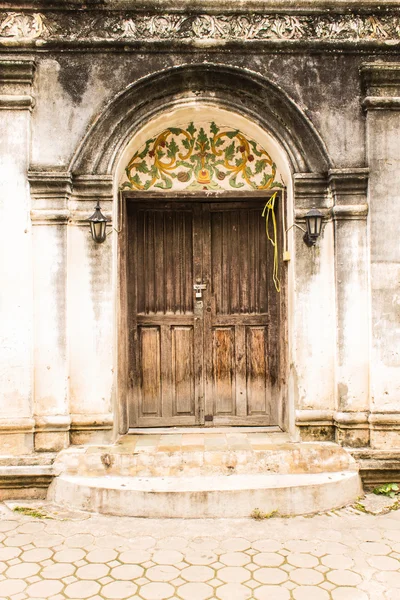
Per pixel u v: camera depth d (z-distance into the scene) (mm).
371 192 4867
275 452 4695
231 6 4852
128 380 5508
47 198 4812
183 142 5355
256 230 5617
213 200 5480
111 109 4836
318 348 4973
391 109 4895
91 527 4145
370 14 4938
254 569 3570
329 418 4953
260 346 5629
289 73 4926
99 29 4859
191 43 4836
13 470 4594
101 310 4879
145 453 4676
